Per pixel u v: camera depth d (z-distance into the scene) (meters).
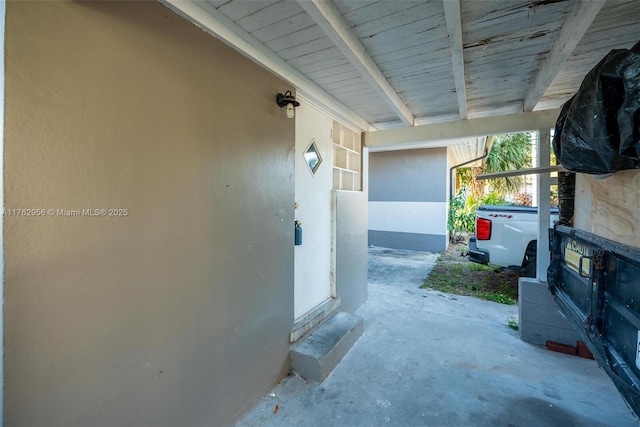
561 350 2.67
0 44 0.87
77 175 1.05
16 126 0.90
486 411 1.93
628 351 1.23
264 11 1.52
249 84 1.85
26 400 0.95
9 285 0.90
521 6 1.49
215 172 1.64
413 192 7.62
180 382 1.48
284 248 2.26
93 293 1.12
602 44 1.87
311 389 2.15
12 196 0.90
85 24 1.06
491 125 3.01
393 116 3.46
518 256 4.63
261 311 2.03
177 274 1.45
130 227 1.24
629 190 1.38
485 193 10.85
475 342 2.86
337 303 3.09
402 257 6.81
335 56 2.02
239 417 1.85
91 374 1.12
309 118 2.71
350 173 3.63
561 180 2.38
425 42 1.83
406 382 2.24
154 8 1.30
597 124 1.21
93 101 1.09
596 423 1.83
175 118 1.41
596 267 1.49
